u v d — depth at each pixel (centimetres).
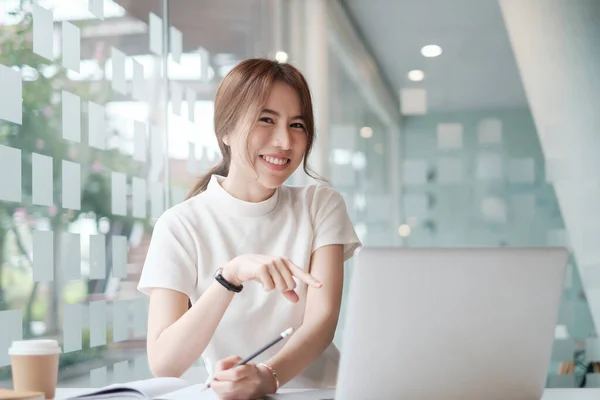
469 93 438
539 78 425
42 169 256
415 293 108
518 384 111
